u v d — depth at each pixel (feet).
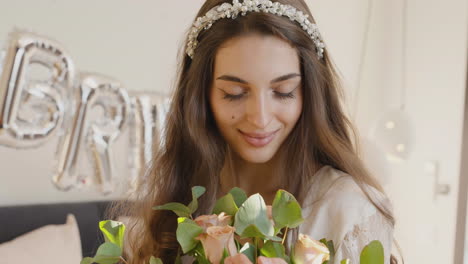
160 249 3.27
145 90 8.41
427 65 10.31
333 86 3.41
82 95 7.56
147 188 3.74
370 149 7.29
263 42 2.86
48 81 7.26
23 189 7.16
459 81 9.52
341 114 3.47
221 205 2.04
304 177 3.21
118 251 2.06
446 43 9.86
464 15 9.46
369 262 1.86
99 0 7.88
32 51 7.01
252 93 2.89
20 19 7.05
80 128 7.55
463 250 9.23
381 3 11.40
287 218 1.89
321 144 3.26
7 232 6.50
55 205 7.14
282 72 2.86
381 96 11.39
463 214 9.24
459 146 9.44
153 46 8.49
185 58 3.56
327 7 10.80
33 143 7.07
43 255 6.07
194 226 1.85
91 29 7.80
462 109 9.40
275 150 3.08
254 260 1.87
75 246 6.49
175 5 8.71
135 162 8.16
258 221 1.84
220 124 3.12
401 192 10.85
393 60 11.18
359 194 3.01
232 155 3.53
